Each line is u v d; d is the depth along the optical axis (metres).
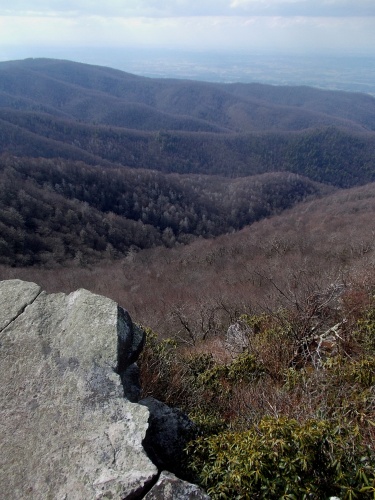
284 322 6.34
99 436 2.88
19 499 2.59
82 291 4.11
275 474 2.50
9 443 2.91
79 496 2.53
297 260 20.20
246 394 4.67
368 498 2.38
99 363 3.40
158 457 3.03
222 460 2.73
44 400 3.17
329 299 6.10
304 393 3.99
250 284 18.19
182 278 25.17
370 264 9.25
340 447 2.61
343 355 5.08
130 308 18.98
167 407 3.50
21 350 3.55
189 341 10.38
